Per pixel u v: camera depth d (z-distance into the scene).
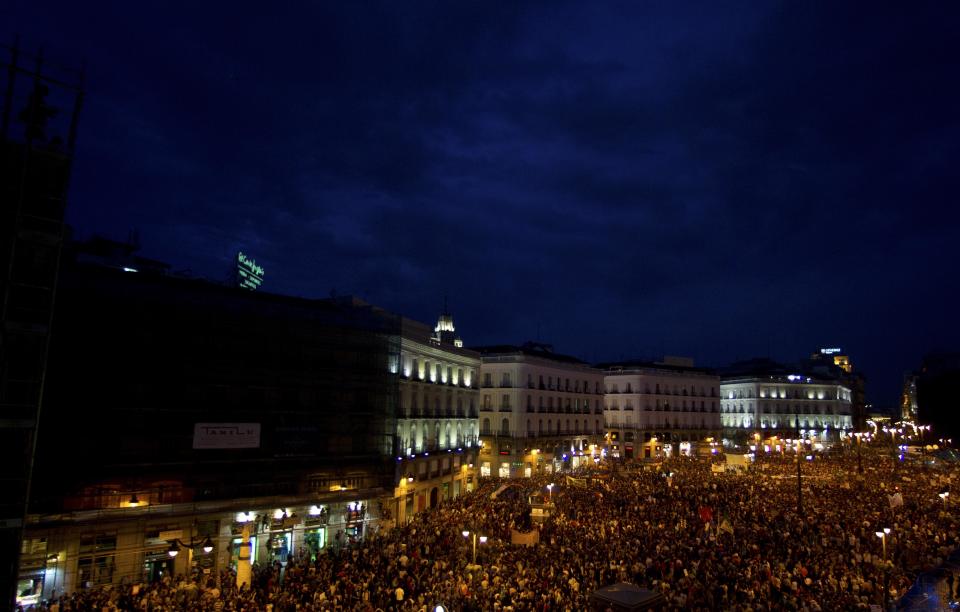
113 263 41.72
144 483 32.22
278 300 43.00
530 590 24.52
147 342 33.44
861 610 23.17
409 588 25.78
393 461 45.06
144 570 31.67
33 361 23.88
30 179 24.39
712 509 43.59
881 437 126.38
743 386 127.44
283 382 38.75
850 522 38.59
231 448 35.84
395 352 47.25
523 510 42.75
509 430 80.31
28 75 24.44
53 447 29.92
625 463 83.00
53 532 29.02
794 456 90.00
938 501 47.50
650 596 22.19
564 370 91.62
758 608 22.72
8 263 23.47
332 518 40.16
